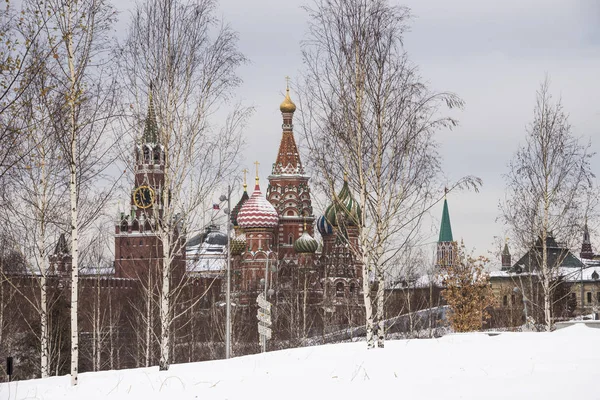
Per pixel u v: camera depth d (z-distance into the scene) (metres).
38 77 38.22
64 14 39.28
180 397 26.14
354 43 48.62
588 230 76.69
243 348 131.62
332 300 181.62
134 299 130.00
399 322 150.62
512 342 38.22
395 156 48.53
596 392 20.34
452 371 27.27
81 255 69.06
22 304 104.94
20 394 33.28
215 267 172.25
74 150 39.81
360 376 27.66
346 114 48.78
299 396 23.77
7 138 36.09
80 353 119.94
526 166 76.06
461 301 117.50
